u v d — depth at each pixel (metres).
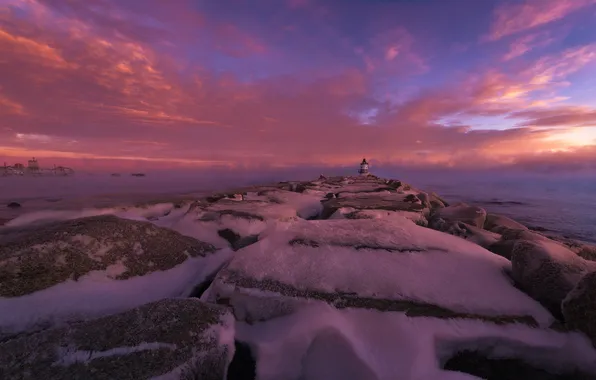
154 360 2.28
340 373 2.66
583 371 2.71
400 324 2.88
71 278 3.49
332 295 3.21
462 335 2.82
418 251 4.03
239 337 3.02
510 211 22.55
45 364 2.15
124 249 4.02
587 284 2.82
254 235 6.07
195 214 6.95
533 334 2.84
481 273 3.62
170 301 2.90
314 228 4.90
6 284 3.17
